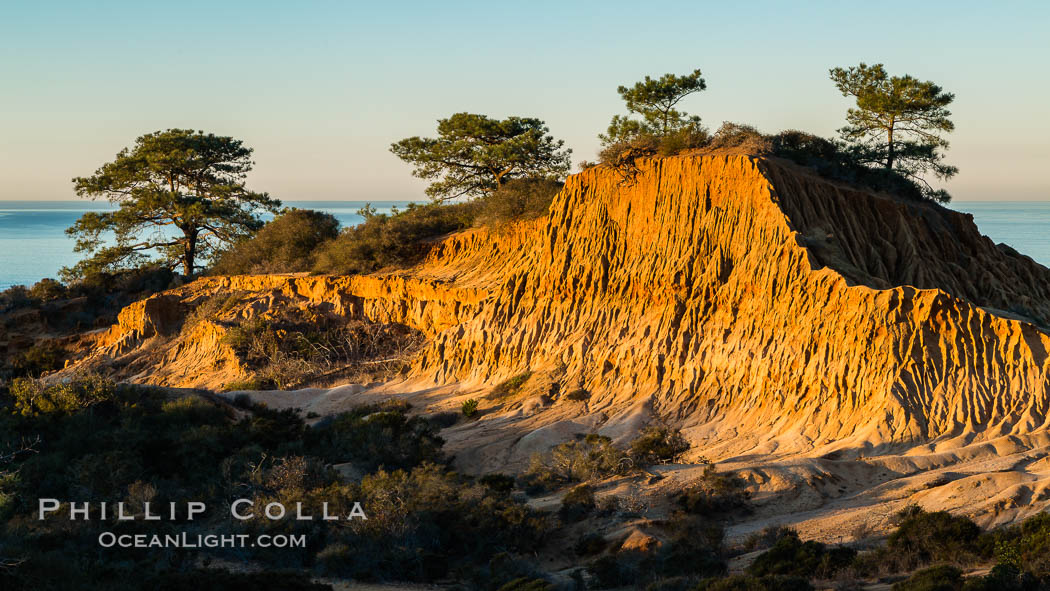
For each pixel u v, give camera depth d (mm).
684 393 45312
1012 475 29266
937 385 37469
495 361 54906
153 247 91938
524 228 63031
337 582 27625
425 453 42250
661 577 25406
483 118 79938
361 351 64938
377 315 67625
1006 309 46438
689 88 66062
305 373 62188
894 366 38312
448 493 32875
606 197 54719
